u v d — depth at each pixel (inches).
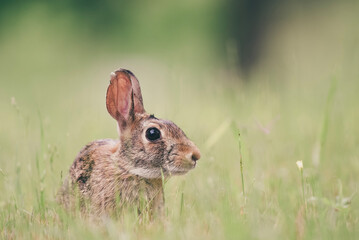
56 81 1193.4
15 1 1626.5
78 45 1632.6
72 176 304.8
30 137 447.5
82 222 263.3
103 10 1660.9
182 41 1601.9
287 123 479.5
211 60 1465.3
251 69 1315.2
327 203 274.2
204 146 354.6
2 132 513.0
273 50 1285.7
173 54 1539.1
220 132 362.6
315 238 223.9
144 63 1518.2
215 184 318.3
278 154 413.1
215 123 495.8
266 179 337.4
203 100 697.6
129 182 286.7
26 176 354.0
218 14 1515.7
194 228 243.3
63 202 307.4
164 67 1359.5
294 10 1267.2
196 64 1455.5
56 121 571.2
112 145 305.3
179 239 226.7
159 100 734.5
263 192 311.0
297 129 451.5
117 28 1676.9
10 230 263.9
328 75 641.6
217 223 247.3
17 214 279.6
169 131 285.9
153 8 1658.5
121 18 1672.0
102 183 286.8
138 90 316.2
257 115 504.4
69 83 1130.7
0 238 249.4
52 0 1641.2
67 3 1648.6
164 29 1651.1
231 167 376.2
